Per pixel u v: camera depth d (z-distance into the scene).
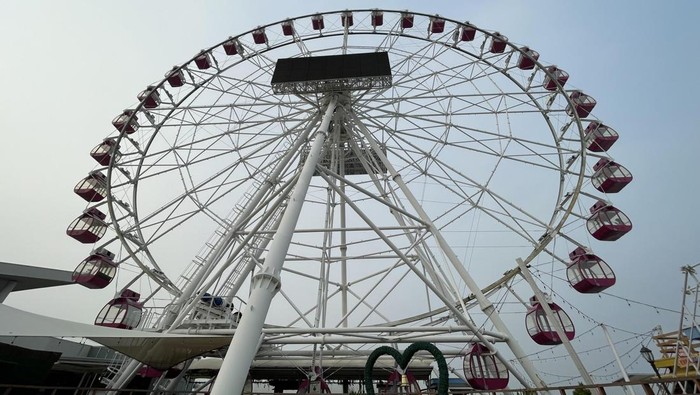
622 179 22.64
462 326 15.07
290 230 11.32
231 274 21.23
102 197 23.75
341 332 15.38
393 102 22.84
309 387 17.25
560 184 23.09
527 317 18.03
